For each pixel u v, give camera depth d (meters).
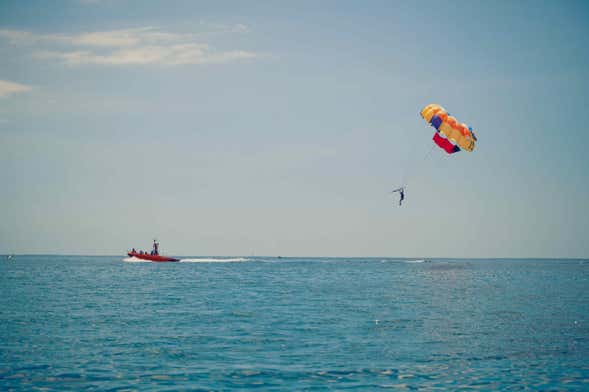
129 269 130.25
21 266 154.12
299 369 23.30
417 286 74.19
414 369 23.55
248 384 21.14
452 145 61.38
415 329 33.53
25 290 61.25
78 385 20.98
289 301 49.44
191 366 23.64
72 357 25.06
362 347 27.73
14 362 24.09
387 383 21.52
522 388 21.17
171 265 164.12
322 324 35.00
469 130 60.19
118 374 22.38
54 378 21.81
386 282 83.12
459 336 31.25
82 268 136.62
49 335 30.44
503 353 26.75
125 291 60.25
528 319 38.59
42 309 42.16
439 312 42.16
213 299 50.84
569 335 31.88
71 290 61.47
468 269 162.50
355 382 21.58
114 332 31.48
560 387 21.33
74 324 34.41
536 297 57.00
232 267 152.88
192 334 30.91
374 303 48.44
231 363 24.16
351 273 119.44
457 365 24.31
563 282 87.94
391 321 36.81
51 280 81.88
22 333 31.06
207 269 134.12
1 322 35.12
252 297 53.19
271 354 25.91
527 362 24.98
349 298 53.25
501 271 144.62
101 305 45.12
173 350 26.59
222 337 30.02
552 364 24.66
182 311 41.22
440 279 95.38
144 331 31.86
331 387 20.91
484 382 21.84
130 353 25.92
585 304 49.38
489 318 38.97
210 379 21.78
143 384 21.11
